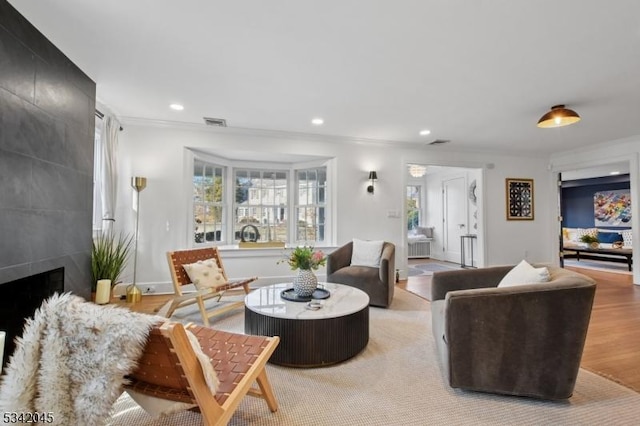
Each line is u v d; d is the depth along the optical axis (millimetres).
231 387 1342
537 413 1671
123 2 1811
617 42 2203
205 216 4777
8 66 1783
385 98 3258
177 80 2844
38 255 2078
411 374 2078
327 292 2738
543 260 6070
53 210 2250
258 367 1485
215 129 4328
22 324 1937
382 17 1945
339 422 1599
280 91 3080
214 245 4707
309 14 1922
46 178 2162
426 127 4301
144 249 4035
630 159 4875
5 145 1768
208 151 4527
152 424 1572
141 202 4023
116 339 1013
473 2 1803
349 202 4980
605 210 8031
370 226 5074
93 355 1036
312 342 2146
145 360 1129
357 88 3006
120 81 2859
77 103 2576
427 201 8453
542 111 3639
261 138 4574
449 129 4387
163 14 1924
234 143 4449
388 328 2920
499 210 5855
